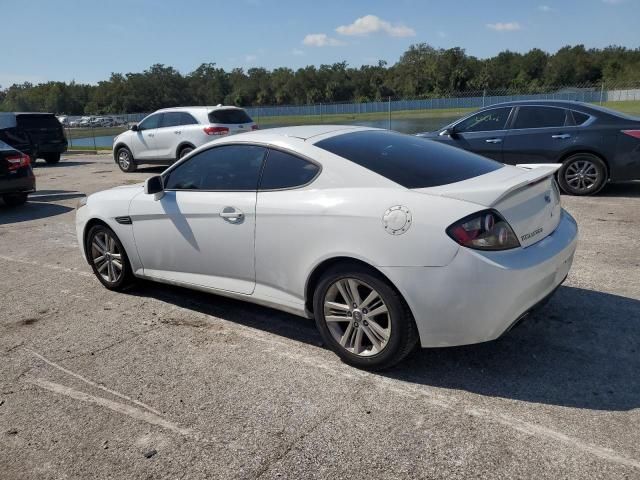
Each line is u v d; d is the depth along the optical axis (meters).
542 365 3.43
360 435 2.81
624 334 3.78
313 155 3.64
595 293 4.50
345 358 3.53
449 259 2.98
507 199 3.10
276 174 3.78
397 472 2.53
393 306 3.19
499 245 3.01
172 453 2.76
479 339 3.07
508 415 2.92
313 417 2.99
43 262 6.39
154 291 5.16
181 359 3.75
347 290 3.42
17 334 4.34
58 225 8.48
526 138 8.52
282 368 3.55
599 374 3.29
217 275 4.16
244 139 4.05
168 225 4.38
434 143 4.16
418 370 3.44
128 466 2.68
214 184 4.15
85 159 20.67
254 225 3.78
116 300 4.98
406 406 3.05
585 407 2.96
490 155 8.88
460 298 2.99
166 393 3.32
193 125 13.42
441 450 2.66
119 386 3.44
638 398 3.03
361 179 3.42
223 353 3.82
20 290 5.40
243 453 2.73
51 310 4.82
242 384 3.38
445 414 2.96
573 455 2.57
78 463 2.73
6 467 2.74
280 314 4.47
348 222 3.29
